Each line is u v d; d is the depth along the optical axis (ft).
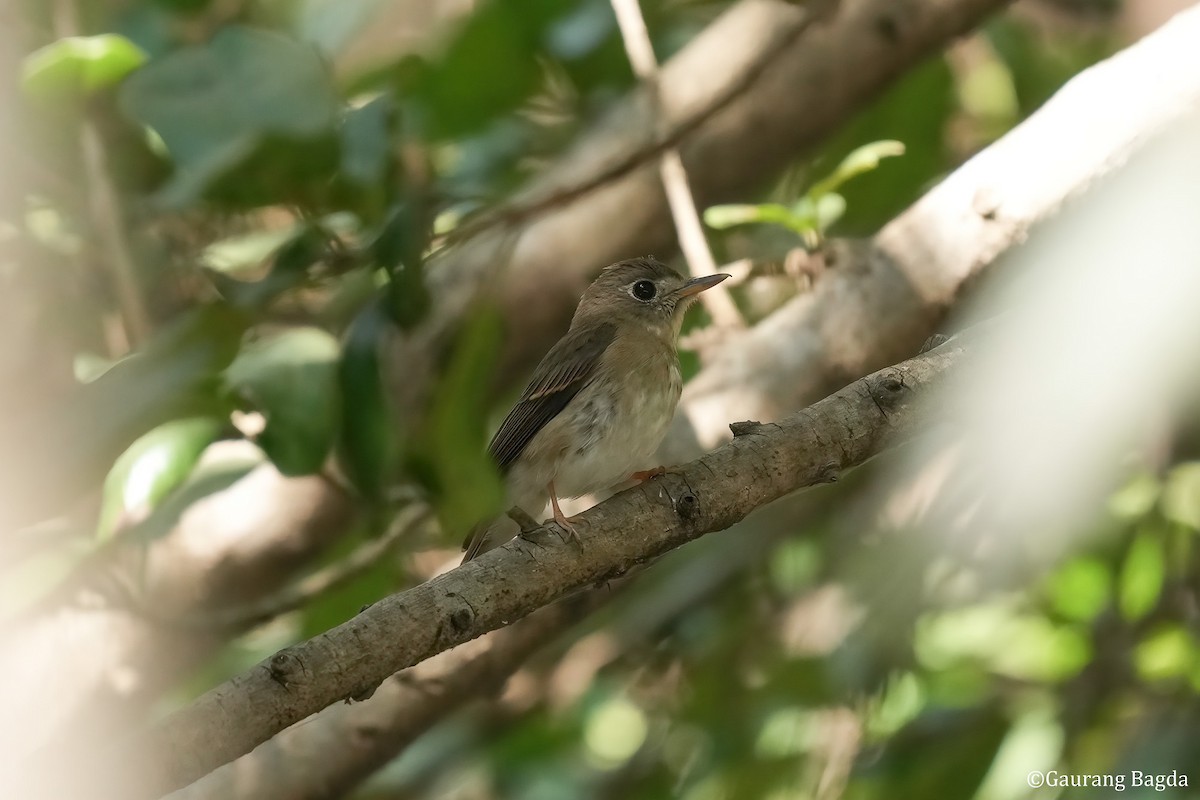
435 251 30.89
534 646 35.27
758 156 41.96
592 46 41.93
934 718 39.93
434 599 23.57
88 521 34.27
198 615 35.86
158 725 21.20
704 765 41.91
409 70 38.78
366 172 29.43
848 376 34.86
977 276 34.04
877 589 41.75
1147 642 40.47
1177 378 29.01
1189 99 31.24
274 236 35.47
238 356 28.66
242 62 29.50
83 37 36.45
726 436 35.32
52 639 35.35
